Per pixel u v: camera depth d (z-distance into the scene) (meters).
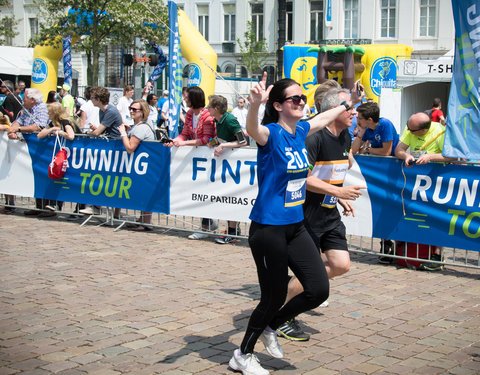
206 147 7.13
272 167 3.44
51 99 11.17
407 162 5.95
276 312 3.58
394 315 4.71
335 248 4.24
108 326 4.34
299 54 18.23
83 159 8.13
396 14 29.08
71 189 8.28
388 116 14.91
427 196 5.98
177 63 10.67
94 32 21.22
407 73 14.67
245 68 34.84
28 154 8.59
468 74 5.74
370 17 29.75
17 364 3.64
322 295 3.59
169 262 6.27
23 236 7.41
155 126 13.92
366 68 17.44
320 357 3.85
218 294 5.17
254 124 3.29
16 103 11.57
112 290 5.25
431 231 5.98
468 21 5.71
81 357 3.77
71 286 5.35
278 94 3.45
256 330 3.54
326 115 3.83
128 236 7.53
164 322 4.45
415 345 4.07
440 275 5.96
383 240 6.29
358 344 4.09
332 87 4.55
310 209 4.16
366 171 6.27
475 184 5.74
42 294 5.11
